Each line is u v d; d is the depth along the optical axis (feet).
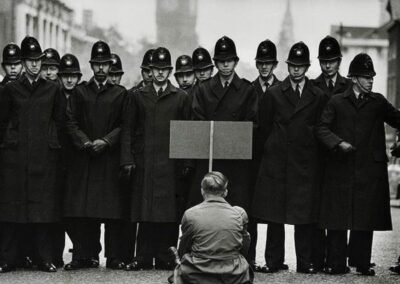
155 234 33.81
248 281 23.27
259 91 35.19
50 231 34.06
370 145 33.04
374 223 32.81
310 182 33.01
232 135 30.19
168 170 33.42
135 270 33.32
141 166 33.42
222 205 23.56
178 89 34.04
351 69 33.06
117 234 33.96
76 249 33.71
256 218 33.35
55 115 33.50
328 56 34.17
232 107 32.91
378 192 33.01
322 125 32.68
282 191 33.09
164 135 33.50
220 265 23.03
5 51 34.53
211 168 30.25
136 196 33.45
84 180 33.42
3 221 32.86
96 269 33.63
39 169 33.01
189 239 23.41
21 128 33.09
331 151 32.45
